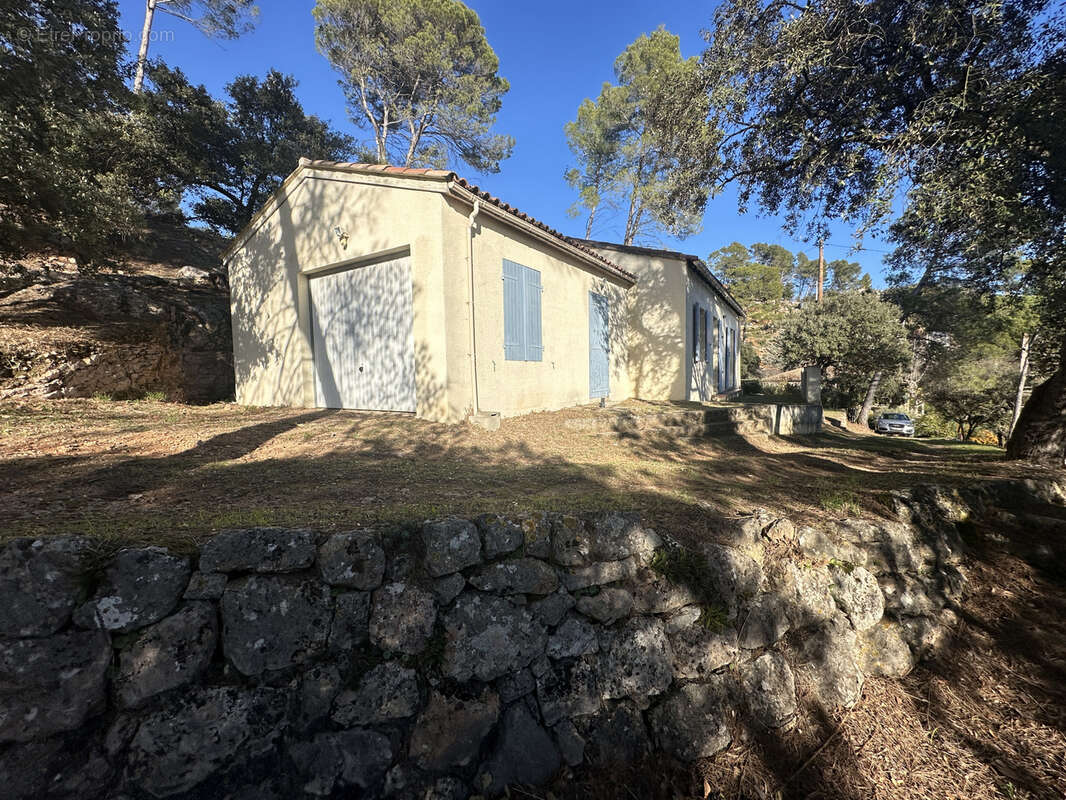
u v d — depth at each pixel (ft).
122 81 26.71
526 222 24.41
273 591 6.60
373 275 23.90
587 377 32.78
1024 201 16.98
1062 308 21.20
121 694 5.78
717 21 21.93
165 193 48.57
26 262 32.78
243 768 6.15
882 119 20.21
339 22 60.90
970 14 16.22
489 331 23.02
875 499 13.61
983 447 31.81
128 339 29.96
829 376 72.74
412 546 7.64
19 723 5.28
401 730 6.98
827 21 18.35
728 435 27.12
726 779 8.34
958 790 8.53
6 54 20.01
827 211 25.12
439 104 64.39
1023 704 10.12
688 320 38.01
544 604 8.23
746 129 22.89
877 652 10.99
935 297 50.24
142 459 13.47
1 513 7.97
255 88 60.39
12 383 21.52
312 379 27.04
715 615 9.32
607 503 10.53
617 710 8.35
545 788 7.54
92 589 5.82
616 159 67.82
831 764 8.87
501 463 15.83
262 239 28.27
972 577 13.33
